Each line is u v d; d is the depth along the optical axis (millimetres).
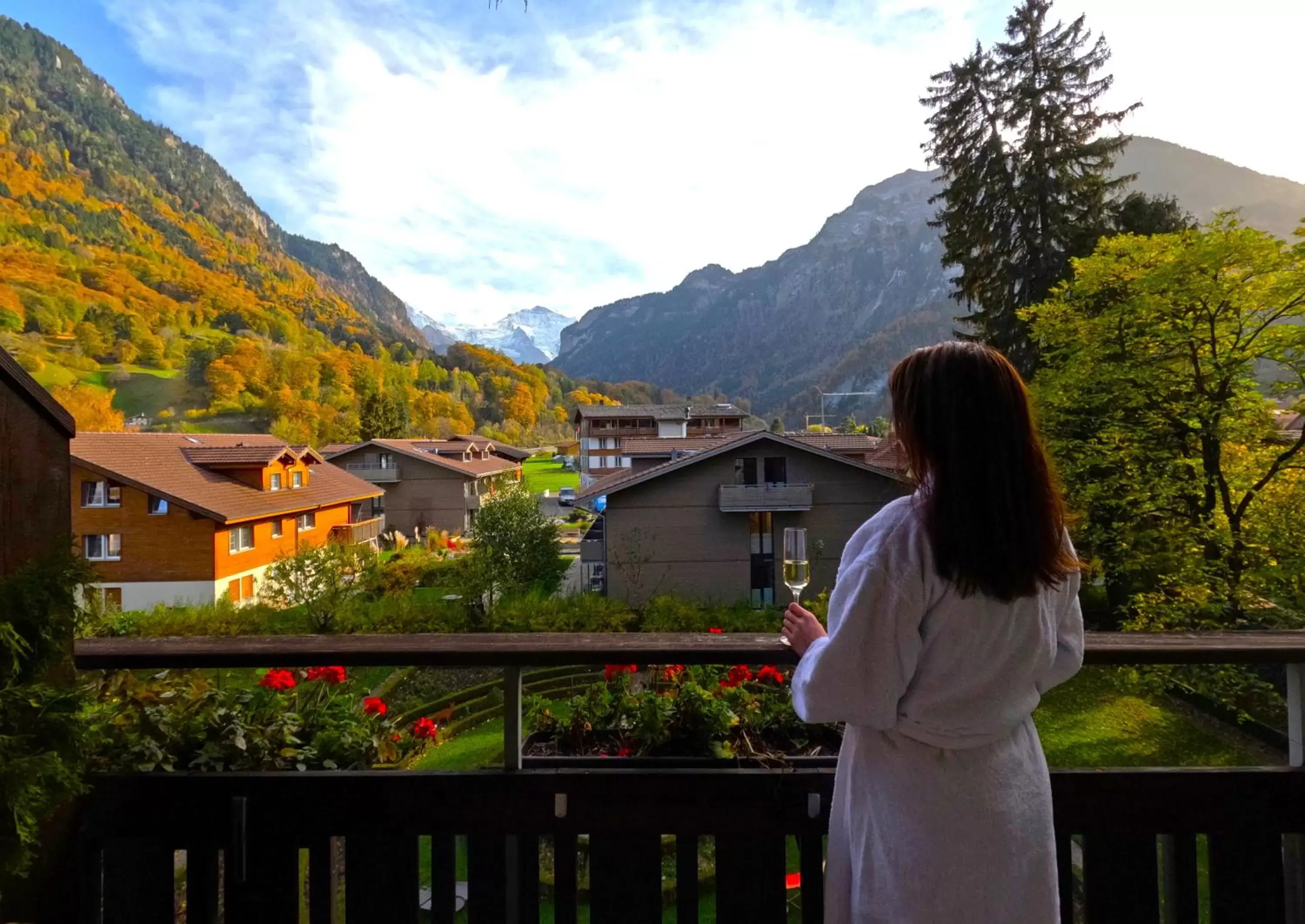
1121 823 1518
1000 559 1002
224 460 22750
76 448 19812
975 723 1062
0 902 1495
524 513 21297
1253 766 1549
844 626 1049
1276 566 8891
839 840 1195
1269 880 1510
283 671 2217
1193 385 9875
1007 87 17172
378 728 2068
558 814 1528
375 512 37688
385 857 1529
